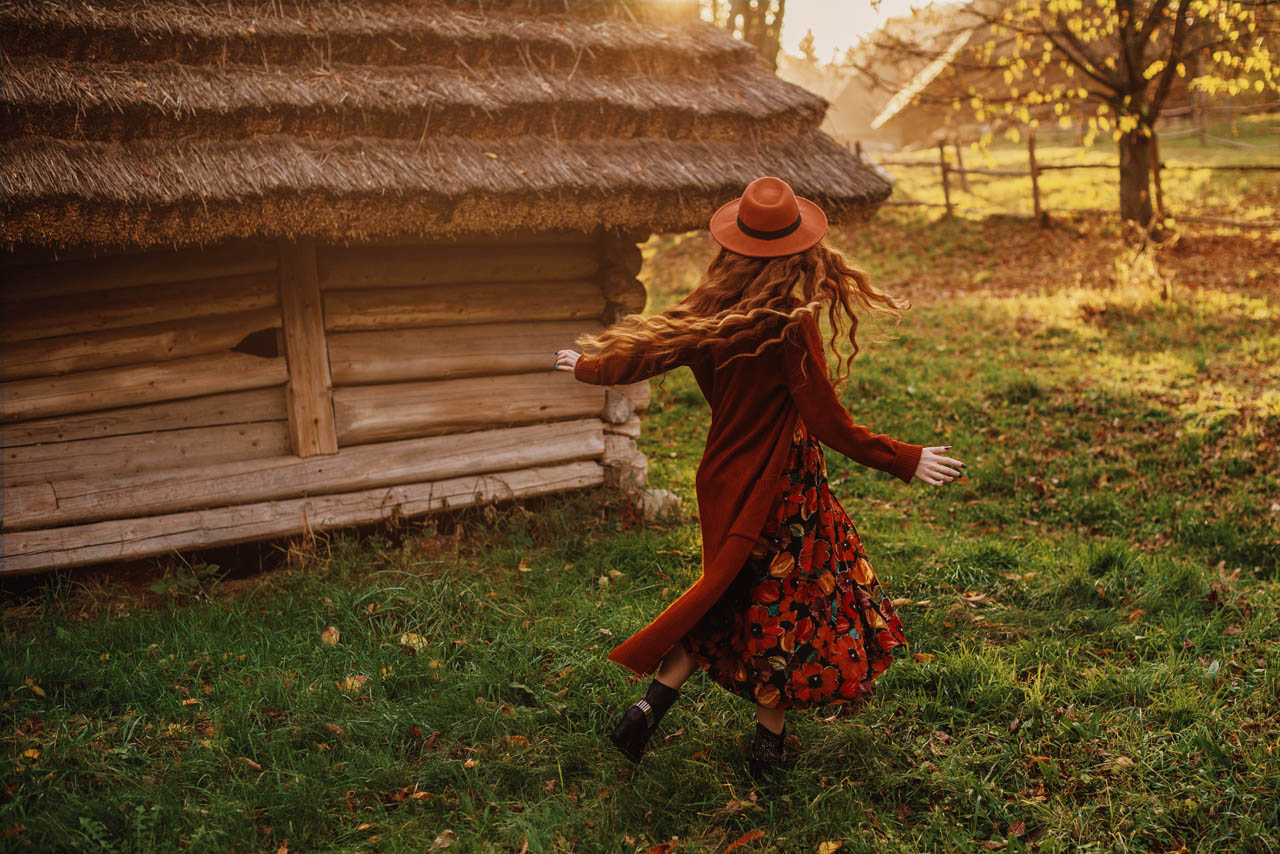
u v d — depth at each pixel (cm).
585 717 317
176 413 437
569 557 462
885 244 1426
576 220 447
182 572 411
